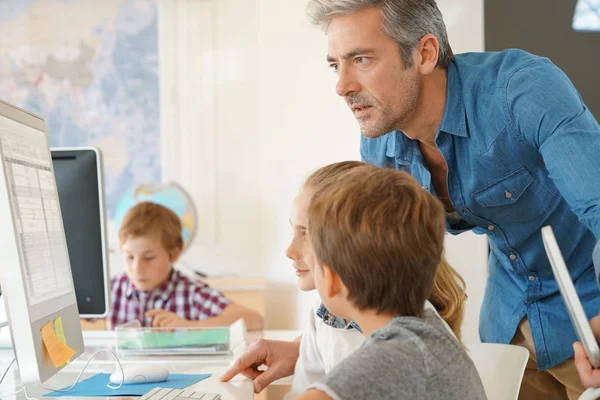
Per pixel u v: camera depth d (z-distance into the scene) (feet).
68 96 12.26
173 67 12.32
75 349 4.31
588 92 9.11
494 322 5.69
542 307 5.38
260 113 12.17
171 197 10.94
